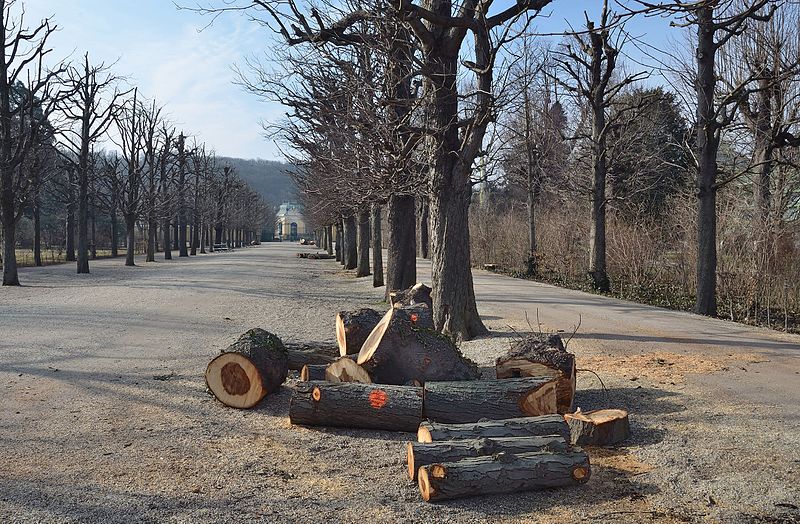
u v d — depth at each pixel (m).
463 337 11.55
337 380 7.44
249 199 90.56
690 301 19.61
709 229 16.36
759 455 5.73
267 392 7.64
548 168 32.16
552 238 30.03
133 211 37.91
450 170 11.55
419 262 39.28
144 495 4.94
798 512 4.62
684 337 11.80
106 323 14.08
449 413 6.50
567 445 5.26
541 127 29.69
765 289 17.12
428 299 11.23
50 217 58.41
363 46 11.58
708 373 8.84
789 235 18.11
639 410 7.20
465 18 10.12
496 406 6.45
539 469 4.99
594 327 13.00
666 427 6.55
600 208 22.44
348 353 8.31
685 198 24.22
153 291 21.08
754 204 19.22
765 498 4.86
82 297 19.20
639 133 26.70
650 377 8.64
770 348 10.69
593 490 5.09
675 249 23.14
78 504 4.74
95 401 7.72
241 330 13.68
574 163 29.41
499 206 48.38
